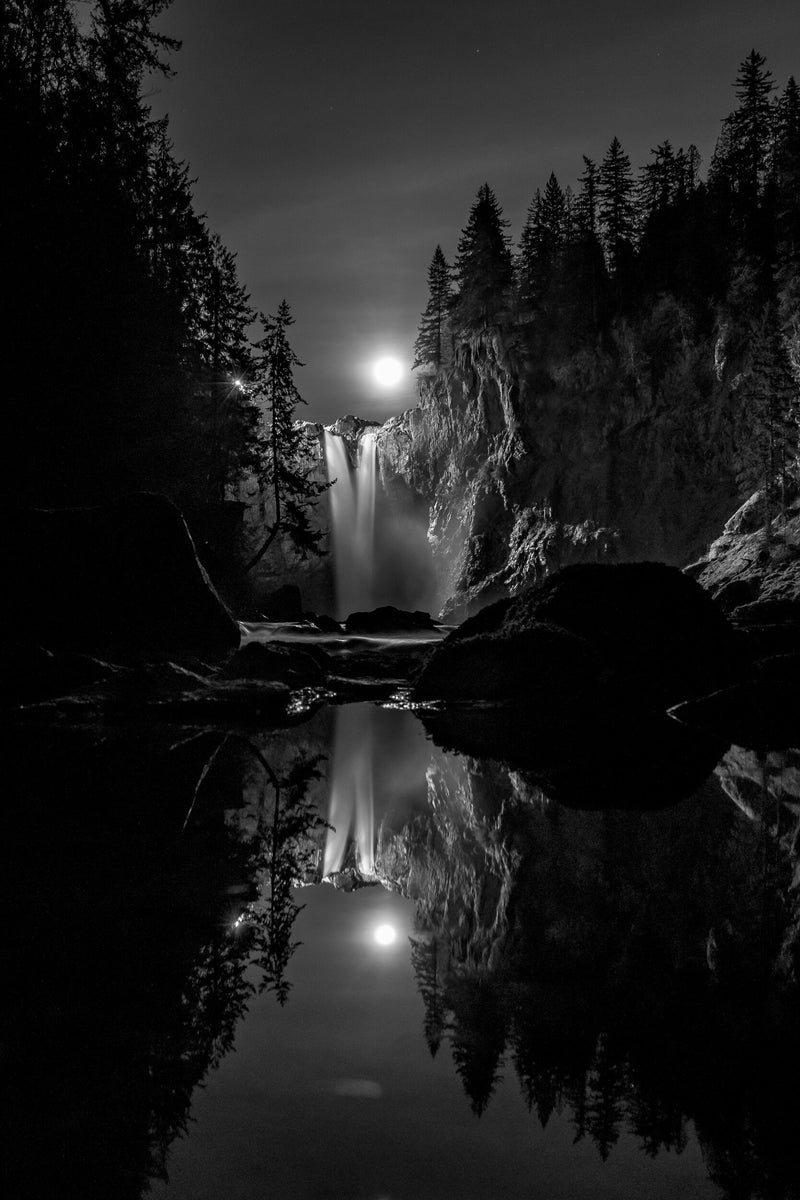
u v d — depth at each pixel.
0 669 8.71
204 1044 1.67
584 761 6.79
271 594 33.69
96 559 11.60
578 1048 1.70
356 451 89.00
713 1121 1.41
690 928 2.56
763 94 73.44
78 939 2.32
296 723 9.12
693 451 66.56
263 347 42.62
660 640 11.69
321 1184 1.19
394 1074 1.56
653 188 79.56
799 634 16.44
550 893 2.96
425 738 8.16
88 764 5.70
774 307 58.62
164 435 22.17
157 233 25.12
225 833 3.82
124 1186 1.17
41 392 16.42
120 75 20.12
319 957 2.23
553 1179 1.22
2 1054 1.61
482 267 77.19
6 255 15.75
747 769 6.37
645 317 71.25
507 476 74.31
